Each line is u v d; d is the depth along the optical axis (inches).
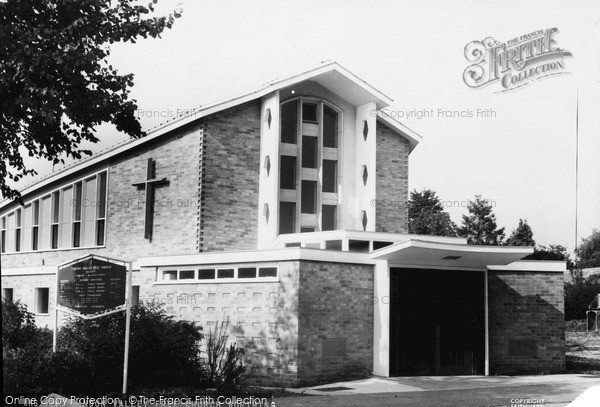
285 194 1042.7
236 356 721.0
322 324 780.6
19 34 542.3
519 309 917.2
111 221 1114.7
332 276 797.2
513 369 901.8
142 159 1070.4
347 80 1050.1
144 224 1039.6
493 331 906.1
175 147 1016.2
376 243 916.0
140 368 650.8
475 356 859.4
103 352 634.2
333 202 1081.4
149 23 604.4
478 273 873.5
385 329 818.2
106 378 626.8
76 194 1224.2
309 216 1061.1
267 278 789.9
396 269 834.2
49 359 617.3
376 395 672.4
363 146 1081.4
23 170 626.8
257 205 1002.7
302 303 762.2
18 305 855.1
